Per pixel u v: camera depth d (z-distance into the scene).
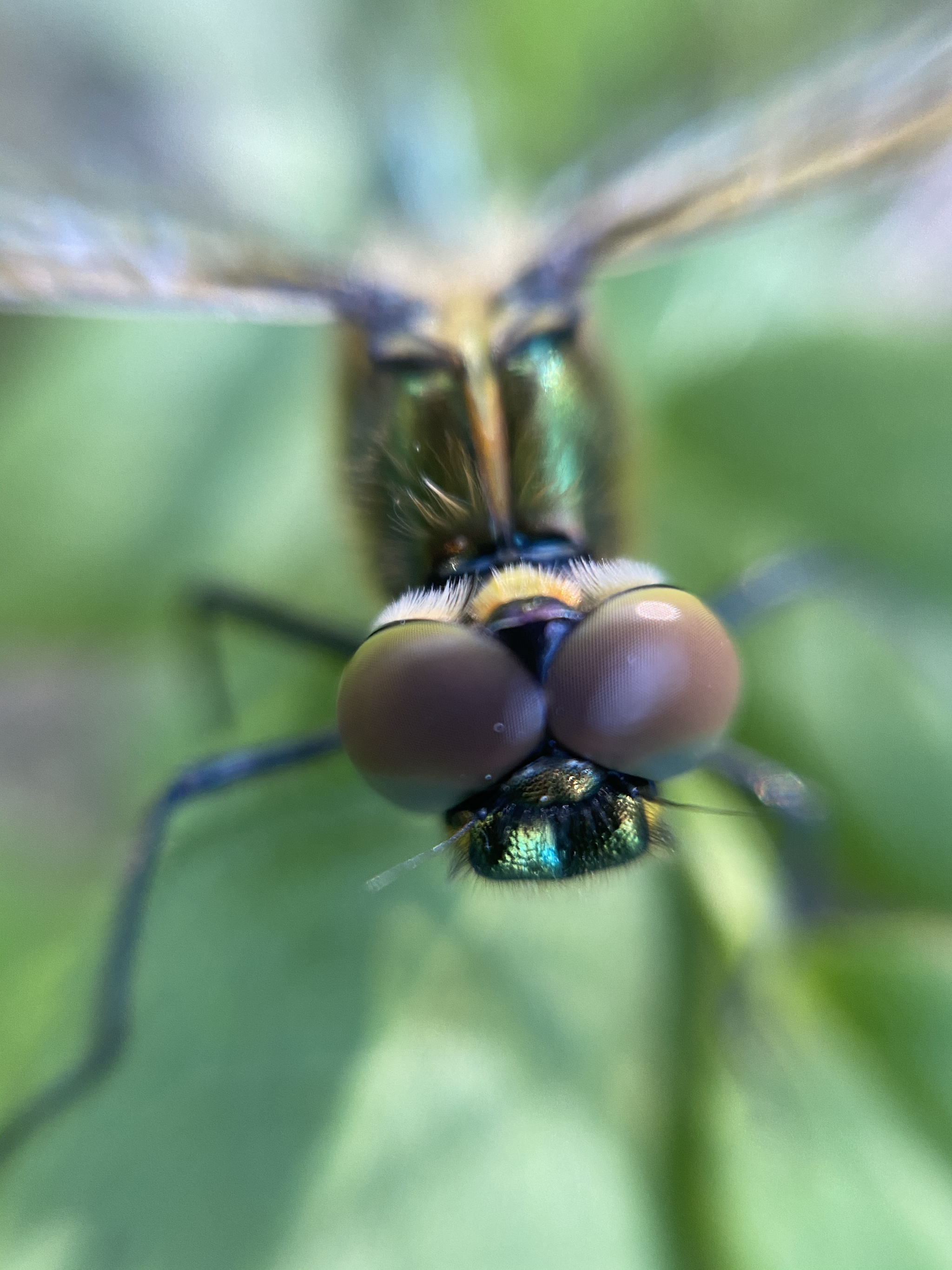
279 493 0.05
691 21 0.06
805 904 0.05
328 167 0.06
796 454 0.05
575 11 0.06
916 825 0.05
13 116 0.06
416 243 0.05
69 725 0.06
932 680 0.05
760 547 0.05
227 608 0.05
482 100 0.06
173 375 0.06
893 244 0.06
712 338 0.05
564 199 0.05
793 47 0.05
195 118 0.06
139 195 0.06
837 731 0.05
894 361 0.05
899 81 0.05
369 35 0.06
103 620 0.05
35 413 0.06
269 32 0.06
